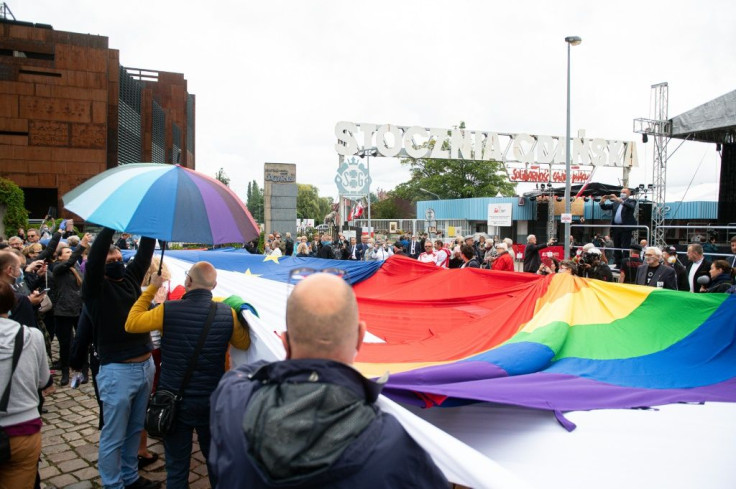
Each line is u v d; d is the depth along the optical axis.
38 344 3.05
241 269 7.73
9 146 30.84
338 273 1.59
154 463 4.38
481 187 50.16
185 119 50.88
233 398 1.46
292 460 1.16
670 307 3.84
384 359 3.57
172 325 3.23
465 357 3.55
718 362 3.29
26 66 30.80
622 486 1.99
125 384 3.56
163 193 2.91
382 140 23.11
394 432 1.30
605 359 3.43
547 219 24.72
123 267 3.68
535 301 4.44
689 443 2.27
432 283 6.24
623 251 14.16
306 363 1.34
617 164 27.25
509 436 2.38
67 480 4.11
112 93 33.44
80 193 3.04
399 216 62.09
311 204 116.69
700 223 24.03
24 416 2.94
